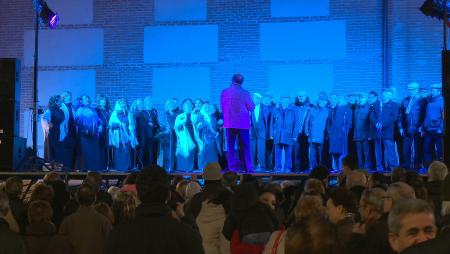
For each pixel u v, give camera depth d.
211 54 19.75
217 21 19.75
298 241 2.68
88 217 6.20
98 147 16.83
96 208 6.70
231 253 5.58
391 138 15.79
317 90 19.20
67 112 16.77
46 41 20.44
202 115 16.78
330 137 16.25
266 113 16.72
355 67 18.97
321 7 19.22
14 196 7.14
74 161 16.83
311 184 6.87
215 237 6.25
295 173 15.22
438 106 15.52
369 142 16.09
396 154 15.89
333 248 2.68
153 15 20.06
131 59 20.14
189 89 19.83
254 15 19.55
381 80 18.83
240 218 5.61
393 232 3.32
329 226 2.72
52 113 16.64
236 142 16.22
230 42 19.67
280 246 4.20
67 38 20.36
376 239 4.26
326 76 19.14
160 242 4.11
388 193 4.96
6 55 20.56
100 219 6.24
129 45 20.16
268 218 5.63
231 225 5.64
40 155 19.98
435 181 7.43
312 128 16.28
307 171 16.39
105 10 20.25
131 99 20.09
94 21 20.30
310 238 2.67
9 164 14.88
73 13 20.36
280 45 19.39
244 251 5.48
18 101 15.16
